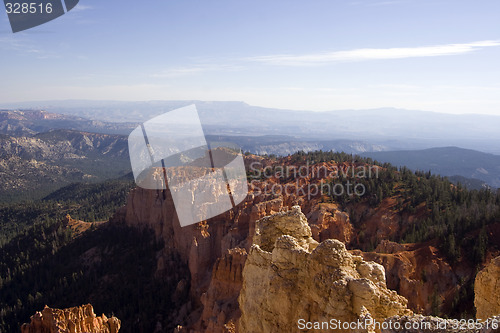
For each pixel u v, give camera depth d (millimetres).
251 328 24547
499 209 89875
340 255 22016
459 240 82562
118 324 56656
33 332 53188
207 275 92375
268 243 27469
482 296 25547
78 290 109125
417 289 71312
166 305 94062
